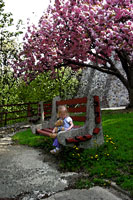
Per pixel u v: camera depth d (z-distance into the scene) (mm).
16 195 2744
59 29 10594
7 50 13484
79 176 3273
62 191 2785
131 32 8562
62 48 10992
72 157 4086
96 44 9109
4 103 12367
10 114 12930
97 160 3828
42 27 10914
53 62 11570
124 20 9102
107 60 13016
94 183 2969
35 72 12570
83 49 10719
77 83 23828
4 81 13320
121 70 21047
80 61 13664
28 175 3449
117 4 8859
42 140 6133
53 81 16609
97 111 4539
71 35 9961
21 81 14727
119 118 8438
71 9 9844
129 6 8719
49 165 3932
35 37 11531
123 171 3279
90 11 8844
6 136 7887
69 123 4680
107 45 9273
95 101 4578
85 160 3887
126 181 2838
